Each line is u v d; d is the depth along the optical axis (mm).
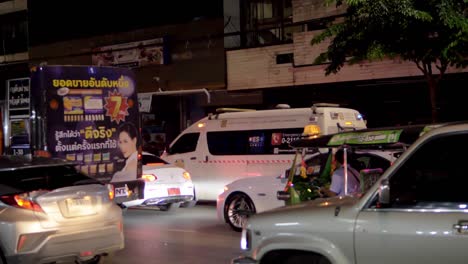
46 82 10398
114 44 23281
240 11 20453
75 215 7293
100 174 10883
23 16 27516
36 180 7523
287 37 19750
